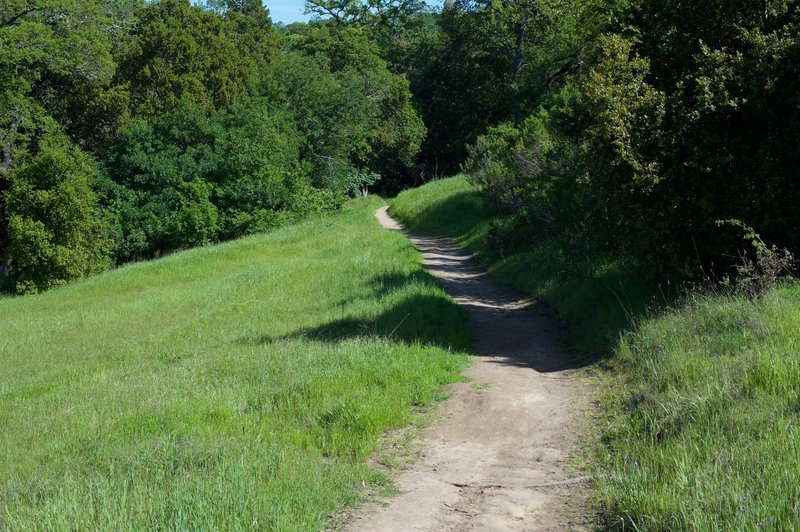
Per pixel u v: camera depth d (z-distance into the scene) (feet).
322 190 144.77
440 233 103.14
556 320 44.45
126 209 116.57
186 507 16.63
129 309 63.62
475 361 34.60
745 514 13.82
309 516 16.84
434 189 142.31
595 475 19.53
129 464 20.84
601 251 47.37
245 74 143.02
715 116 33.30
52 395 34.27
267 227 121.08
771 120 32.78
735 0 35.09
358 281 57.26
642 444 20.15
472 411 26.76
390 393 27.50
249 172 124.06
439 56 202.69
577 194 53.42
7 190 108.47
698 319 28.37
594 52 41.96
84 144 131.54
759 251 29.63
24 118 108.78
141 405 28.27
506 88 179.63
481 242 81.30
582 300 43.45
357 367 30.83
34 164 103.81
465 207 109.19
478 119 195.00
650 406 22.84
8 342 55.36
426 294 48.37
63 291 84.48
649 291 37.22
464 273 68.03
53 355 48.34
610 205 43.70
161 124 123.13
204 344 43.16
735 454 17.04
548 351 36.91
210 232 119.14
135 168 120.67
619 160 34.55
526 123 83.41
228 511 16.49
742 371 21.88
